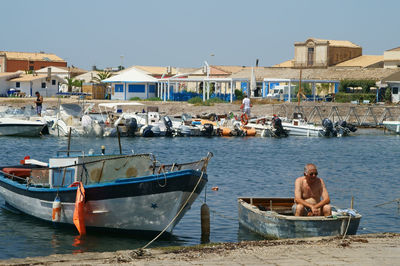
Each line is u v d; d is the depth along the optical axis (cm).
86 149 3788
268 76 10200
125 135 4791
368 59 11062
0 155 3438
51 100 8000
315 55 11119
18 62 13762
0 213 1828
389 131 6134
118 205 1542
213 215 1839
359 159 3675
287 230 1417
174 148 4078
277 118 5278
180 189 1510
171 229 1552
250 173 2903
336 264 1009
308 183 1429
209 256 1088
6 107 5041
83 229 1554
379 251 1114
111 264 1039
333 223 1370
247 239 1531
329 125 5394
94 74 11938
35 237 1547
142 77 8369
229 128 5262
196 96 8356
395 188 2509
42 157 3366
